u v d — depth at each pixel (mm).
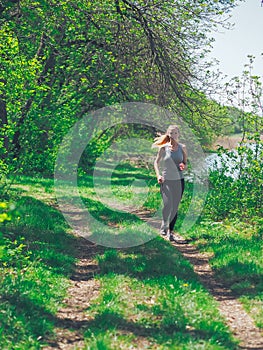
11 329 5926
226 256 9648
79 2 18062
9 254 8703
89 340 5906
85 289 8133
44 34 19266
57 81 21000
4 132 14594
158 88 18641
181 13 19047
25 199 15109
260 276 8453
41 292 7395
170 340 5828
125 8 18219
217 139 17969
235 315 6973
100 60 20328
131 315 6738
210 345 5656
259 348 5840
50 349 5730
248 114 13555
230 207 13430
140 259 9680
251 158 13141
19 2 15391
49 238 11062
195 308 6910
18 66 14828
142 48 19062
